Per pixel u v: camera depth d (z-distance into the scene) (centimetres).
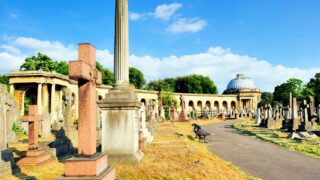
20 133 2519
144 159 1171
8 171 943
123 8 1199
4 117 1052
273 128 3416
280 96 9294
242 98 10731
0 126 1020
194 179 912
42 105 5103
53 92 5150
